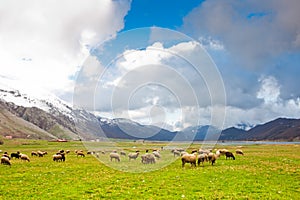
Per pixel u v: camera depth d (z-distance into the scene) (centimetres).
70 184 2300
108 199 1800
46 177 2694
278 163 3606
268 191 1972
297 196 1836
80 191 2028
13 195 1934
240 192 1936
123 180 2430
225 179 2405
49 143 14600
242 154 5184
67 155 5728
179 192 1952
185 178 2475
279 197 1798
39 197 1869
